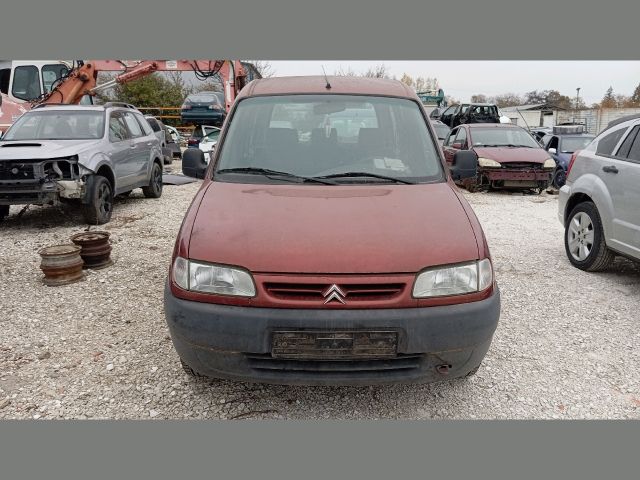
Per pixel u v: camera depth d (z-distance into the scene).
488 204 10.56
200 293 2.74
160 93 32.94
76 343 3.96
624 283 5.39
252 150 3.76
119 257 6.21
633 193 4.94
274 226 2.90
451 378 2.83
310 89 4.17
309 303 2.64
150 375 3.48
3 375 3.49
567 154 13.95
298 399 3.25
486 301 2.81
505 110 41.97
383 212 3.06
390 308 2.67
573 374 3.56
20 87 15.25
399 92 4.26
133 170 9.38
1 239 7.15
